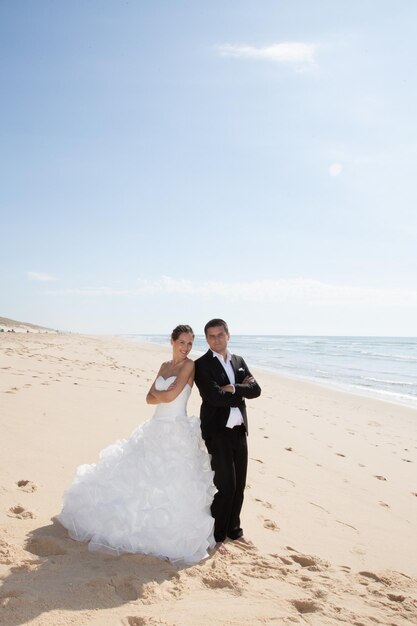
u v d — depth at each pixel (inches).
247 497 200.5
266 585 129.2
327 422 434.3
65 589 112.3
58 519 151.4
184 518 140.9
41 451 213.3
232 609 114.7
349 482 247.9
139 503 140.3
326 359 1552.7
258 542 159.5
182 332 158.4
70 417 282.0
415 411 557.0
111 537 136.7
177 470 144.4
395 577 148.3
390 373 1051.9
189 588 122.2
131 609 108.3
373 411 539.5
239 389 156.2
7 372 436.5
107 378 505.7
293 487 224.2
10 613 100.1
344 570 148.6
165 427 150.0
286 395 606.2
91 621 101.6
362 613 121.6
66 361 669.3
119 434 259.0
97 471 148.9
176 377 154.4
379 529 190.4
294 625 110.6
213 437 157.5
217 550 148.2
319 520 189.2
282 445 306.7
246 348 2449.6
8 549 128.3
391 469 289.9
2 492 165.8
